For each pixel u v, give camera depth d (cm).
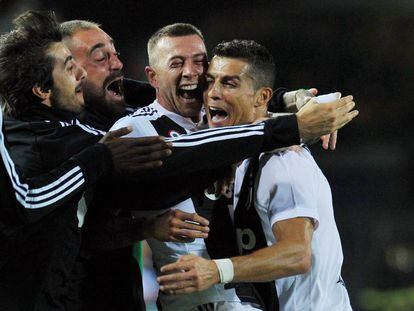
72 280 1323
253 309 1340
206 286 1205
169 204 1316
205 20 3981
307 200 1293
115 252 1359
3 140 1202
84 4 3812
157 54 1415
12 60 1319
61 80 1342
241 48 1352
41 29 1338
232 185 1364
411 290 3616
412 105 4072
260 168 1327
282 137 1298
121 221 1319
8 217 1199
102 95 1491
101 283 1348
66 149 1285
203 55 1409
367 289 3681
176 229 1275
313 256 1340
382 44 4078
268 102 1470
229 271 1216
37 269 1264
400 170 4009
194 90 1405
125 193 1312
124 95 1602
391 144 4066
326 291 1366
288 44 4047
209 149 1273
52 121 1321
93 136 1316
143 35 3919
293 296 1351
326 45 4069
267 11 4016
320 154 4019
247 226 1334
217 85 1346
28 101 1330
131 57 3909
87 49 1467
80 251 1334
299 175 1305
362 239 3862
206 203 1345
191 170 1277
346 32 4069
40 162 1275
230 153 1278
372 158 4025
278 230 1284
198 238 1321
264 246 1323
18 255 1255
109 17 3859
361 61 4081
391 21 4059
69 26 1482
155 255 1371
